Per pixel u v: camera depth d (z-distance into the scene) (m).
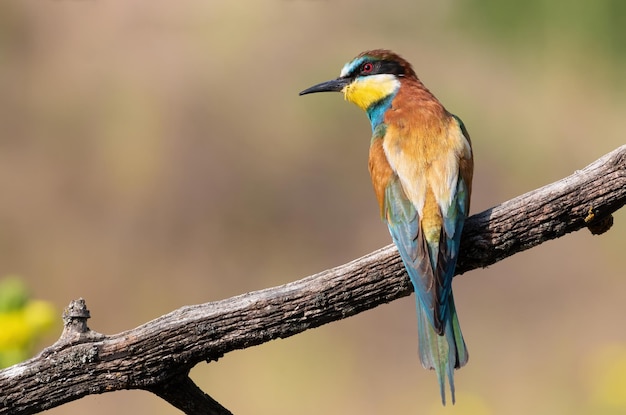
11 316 6.62
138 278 15.01
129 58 17.05
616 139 16.08
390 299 6.20
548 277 14.47
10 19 17.11
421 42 17.55
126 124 16.30
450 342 6.19
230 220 15.59
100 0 17.66
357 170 16.08
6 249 15.06
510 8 16.67
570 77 16.44
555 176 16.02
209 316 5.78
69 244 15.16
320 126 16.33
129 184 15.77
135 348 5.74
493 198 15.77
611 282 14.34
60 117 16.45
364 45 17.48
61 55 17.17
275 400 12.77
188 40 17.36
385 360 13.30
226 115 16.36
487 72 16.97
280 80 16.86
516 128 16.33
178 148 16.08
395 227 6.55
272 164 16.05
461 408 11.00
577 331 13.78
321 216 15.73
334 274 5.95
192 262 15.23
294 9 17.78
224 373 12.82
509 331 13.91
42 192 15.62
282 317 5.85
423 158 6.76
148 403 11.82
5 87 16.75
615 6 16.02
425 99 7.51
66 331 5.78
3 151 16.11
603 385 11.02
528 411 12.45
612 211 5.96
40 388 5.75
